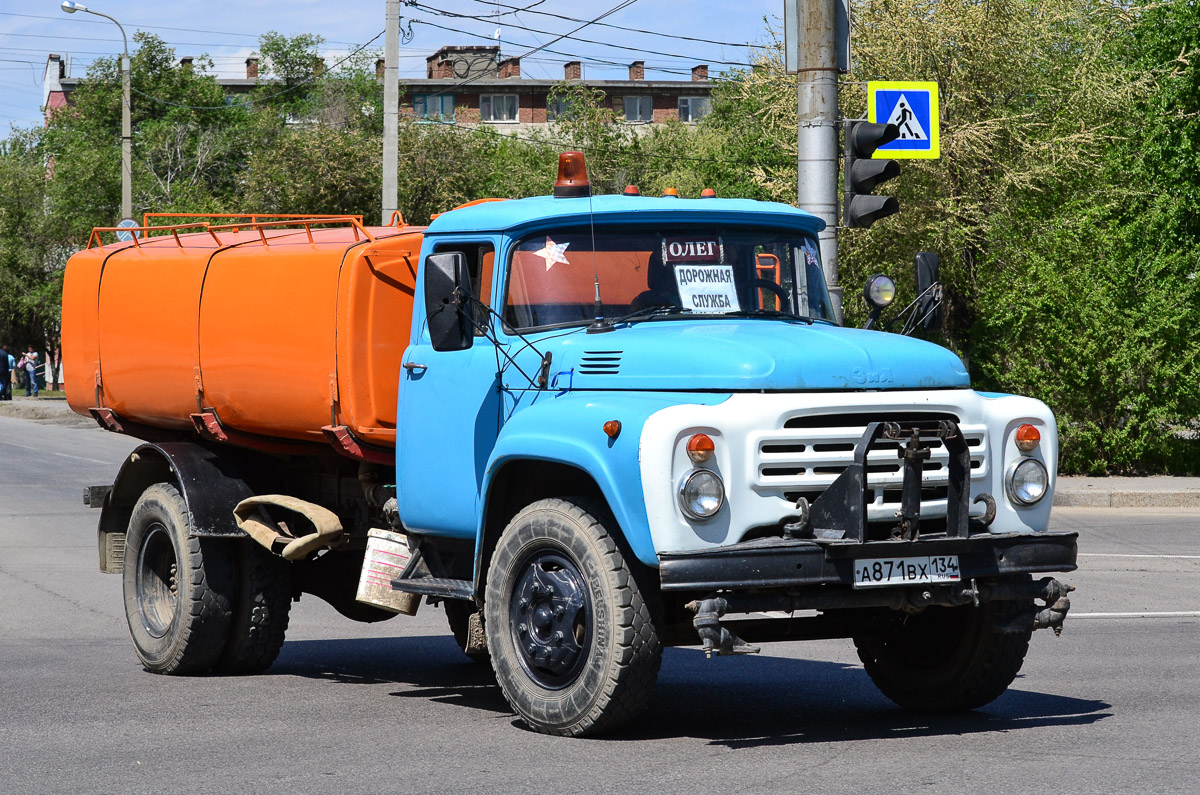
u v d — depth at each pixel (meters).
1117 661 8.59
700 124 52.88
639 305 6.74
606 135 47.06
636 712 6.08
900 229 23.12
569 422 6.07
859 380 6.01
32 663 8.77
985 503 6.25
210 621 8.29
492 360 6.78
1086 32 24.67
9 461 25.77
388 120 24.38
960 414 6.18
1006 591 6.20
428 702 7.42
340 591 8.71
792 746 6.08
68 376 9.74
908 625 7.05
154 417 9.08
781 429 5.80
